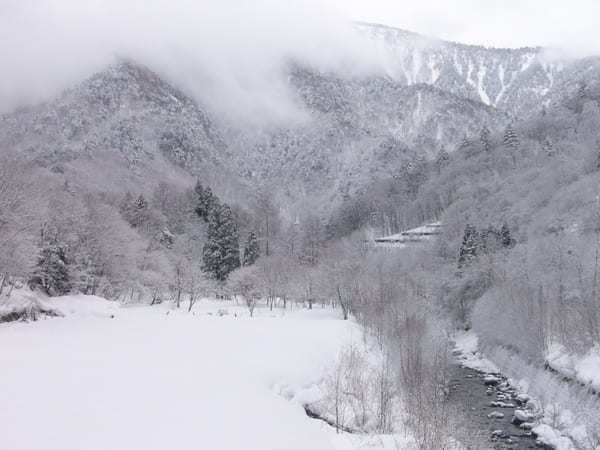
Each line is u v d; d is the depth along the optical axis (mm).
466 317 84938
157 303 90688
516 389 49250
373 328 59125
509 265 77250
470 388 50406
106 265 80250
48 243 63938
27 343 37000
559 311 51781
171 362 34188
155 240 117875
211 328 54625
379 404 34719
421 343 50406
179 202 171750
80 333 44469
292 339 49594
